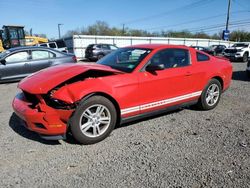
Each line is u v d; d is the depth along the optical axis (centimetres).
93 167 314
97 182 283
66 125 353
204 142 385
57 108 343
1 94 721
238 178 290
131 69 418
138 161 328
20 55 891
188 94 491
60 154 346
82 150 358
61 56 958
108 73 394
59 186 276
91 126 371
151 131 426
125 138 398
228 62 588
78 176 295
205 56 541
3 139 392
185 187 274
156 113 452
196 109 552
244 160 331
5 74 867
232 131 430
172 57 471
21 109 365
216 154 347
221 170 307
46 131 347
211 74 525
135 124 457
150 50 447
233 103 605
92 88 358
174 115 510
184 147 368
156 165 318
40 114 342
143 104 421
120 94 388
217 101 559
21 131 422
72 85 357
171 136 407
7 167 313
